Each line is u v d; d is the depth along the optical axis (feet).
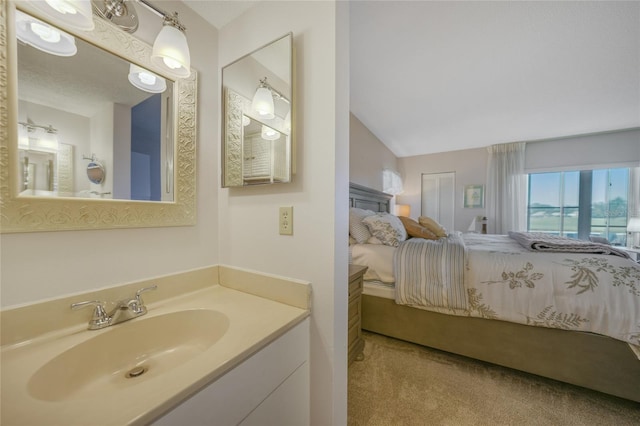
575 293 4.52
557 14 5.02
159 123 3.13
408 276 5.70
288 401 2.65
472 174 15.05
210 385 1.80
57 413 1.41
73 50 2.43
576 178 13.12
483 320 5.22
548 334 4.69
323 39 2.87
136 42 2.88
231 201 3.75
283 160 3.07
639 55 6.25
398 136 12.80
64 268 2.39
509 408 4.17
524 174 13.74
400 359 5.51
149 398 1.51
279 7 3.22
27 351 2.03
